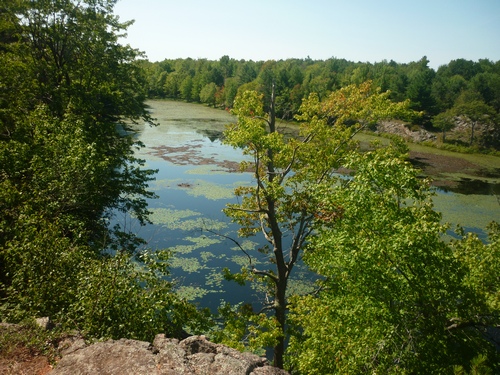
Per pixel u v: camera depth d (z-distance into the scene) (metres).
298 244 15.04
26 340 6.33
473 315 9.23
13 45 20.91
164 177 38.12
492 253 10.03
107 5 21.72
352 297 9.95
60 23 20.66
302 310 11.25
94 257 10.13
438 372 8.70
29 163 12.81
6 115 17.72
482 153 61.72
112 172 16.86
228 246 23.23
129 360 5.61
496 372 8.94
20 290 8.41
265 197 13.74
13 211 10.41
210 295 18.16
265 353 15.56
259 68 141.12
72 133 14.12
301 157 14.84
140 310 7.96
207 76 122.62
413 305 8.99
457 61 124.88
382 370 8.17
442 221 28.56
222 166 43.50
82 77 22.02
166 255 9.54
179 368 5.39
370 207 10.12
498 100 79.44
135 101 23.55
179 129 68.19
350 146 15.66
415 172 10.09
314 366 9.70
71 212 13.72
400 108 14.82
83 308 7.45
